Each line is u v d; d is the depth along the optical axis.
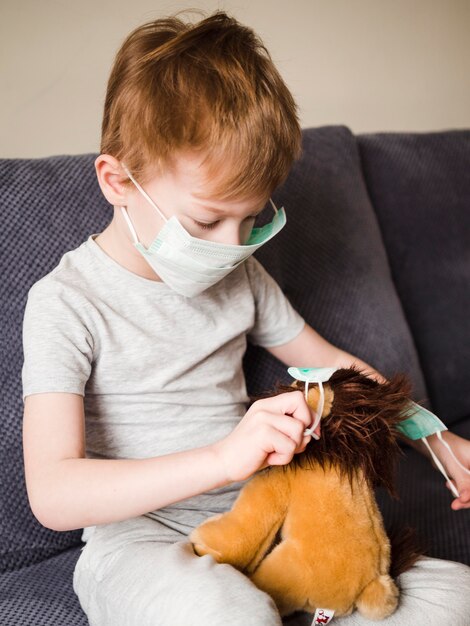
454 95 2.12
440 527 1.10
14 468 1.01
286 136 0.88
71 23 1.42
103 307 0.95
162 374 0.98
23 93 1.41
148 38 0.96
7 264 1.04
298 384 0.88
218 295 1.07
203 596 0.69
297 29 1.79
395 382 0.89
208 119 0.84
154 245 0.89
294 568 0.78
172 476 0.78
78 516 0.80
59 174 1.12
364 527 0.81
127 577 0.78
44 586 0.95
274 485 0.81
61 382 0.87
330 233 1.36
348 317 1.34
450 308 1.56
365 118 1.98
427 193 1.59
